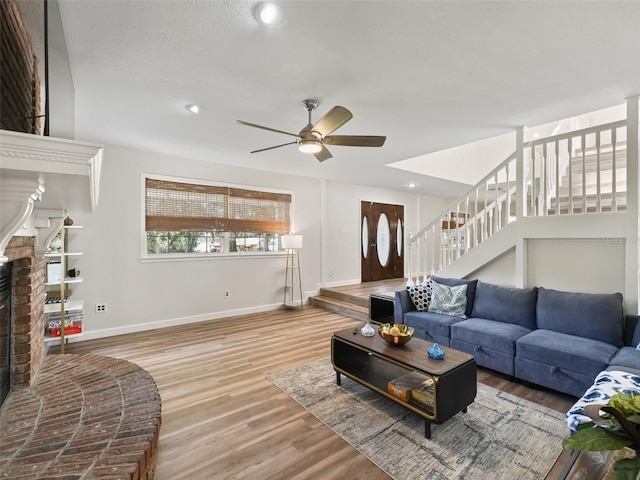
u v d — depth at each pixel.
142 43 1.88
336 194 6.59
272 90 2.49
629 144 2.75
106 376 2.19
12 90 1.36
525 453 1.93
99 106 2.78
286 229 5.78
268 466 1.83
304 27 1.75
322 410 2.41
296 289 5.94
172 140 3.76
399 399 2.26
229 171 5.08
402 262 7.78
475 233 4.15
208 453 1.94
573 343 2.61
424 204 8.28
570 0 1.55
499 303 3.41
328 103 2.74
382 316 4.70
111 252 4.13
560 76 2.32
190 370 3.12
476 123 3.25
